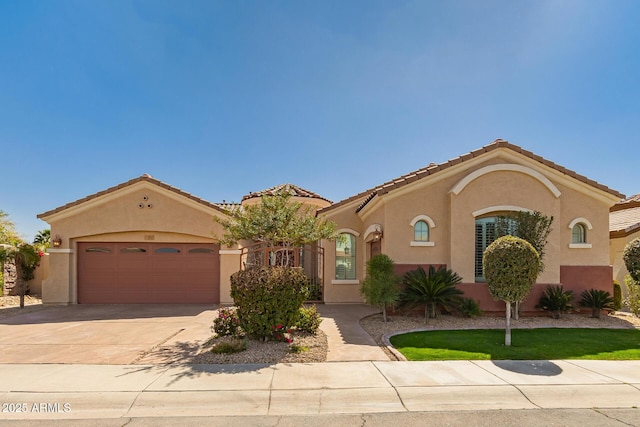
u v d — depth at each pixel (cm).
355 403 689
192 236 1852
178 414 649
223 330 1116
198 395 709
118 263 1853
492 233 1559
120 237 1844
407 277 1462
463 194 1525
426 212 1554
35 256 2002
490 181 1537
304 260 2195
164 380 777
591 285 1577
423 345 1052
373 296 1351
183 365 871
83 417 638
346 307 1780
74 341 1109
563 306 1440
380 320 1419
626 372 837
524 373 826
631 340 1122
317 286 1986
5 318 1480
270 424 612
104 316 1516
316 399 698
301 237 1188
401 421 624
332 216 1939
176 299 1850
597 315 1492
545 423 616
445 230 1552
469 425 610
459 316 1467
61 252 1806
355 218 1947
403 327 1296
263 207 1169
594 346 1048
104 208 1819
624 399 709
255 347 1005
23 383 765
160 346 1047
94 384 757
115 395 708
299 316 1158
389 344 1061
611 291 1581
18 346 1055
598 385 762
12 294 2112
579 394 727
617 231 2000
